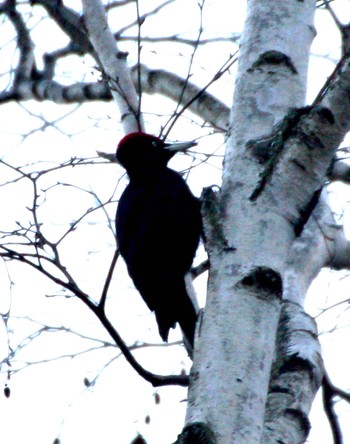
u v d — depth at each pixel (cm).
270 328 654
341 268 1067
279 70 801
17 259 813
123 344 798
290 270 935
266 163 724
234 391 612
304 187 716
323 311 1037
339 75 704
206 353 639
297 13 841
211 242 708
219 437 587
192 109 1281
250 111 779
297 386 775
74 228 870
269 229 698
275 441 729
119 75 1130
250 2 861
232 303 661
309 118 713
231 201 722
